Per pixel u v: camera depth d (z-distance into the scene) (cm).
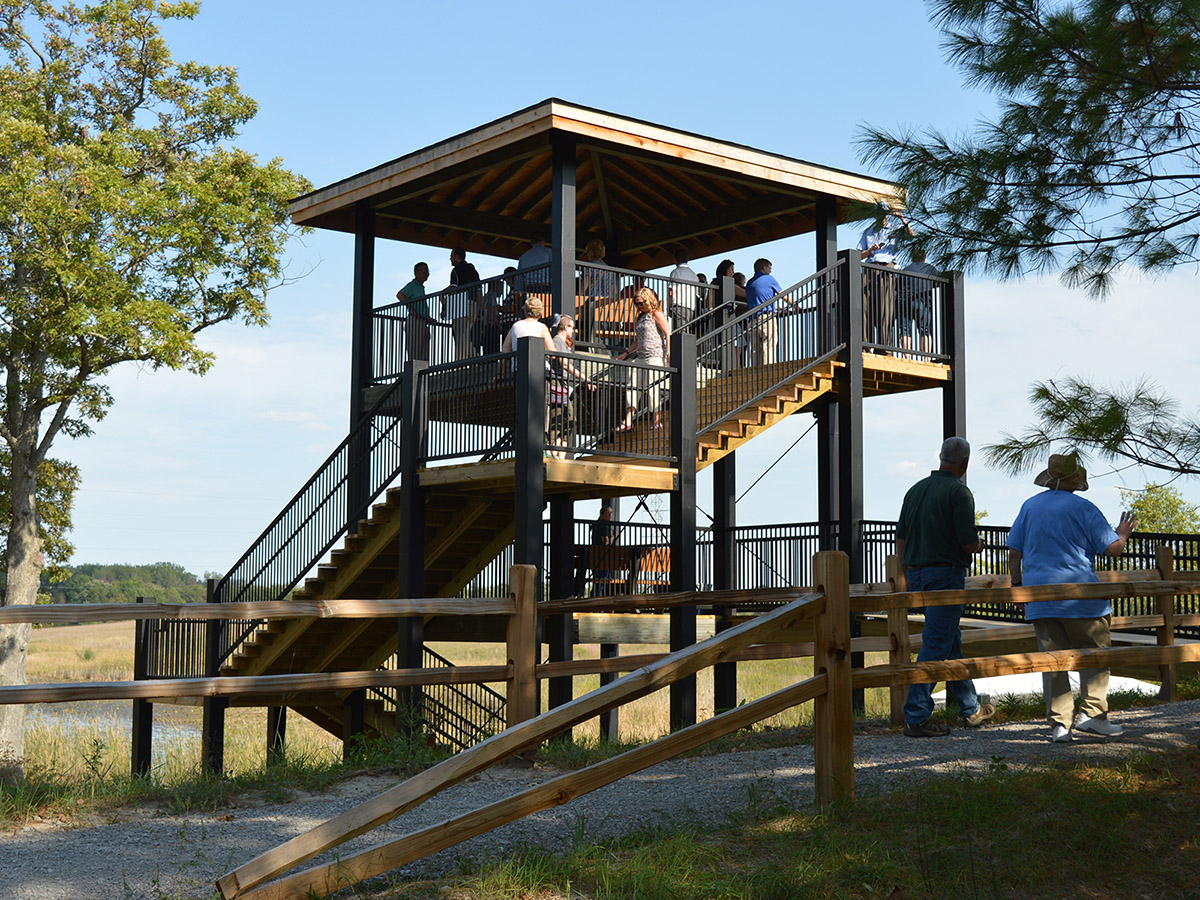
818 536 1562
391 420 1393
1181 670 1281
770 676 3112
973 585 1220
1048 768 649
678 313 1542
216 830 577
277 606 656
